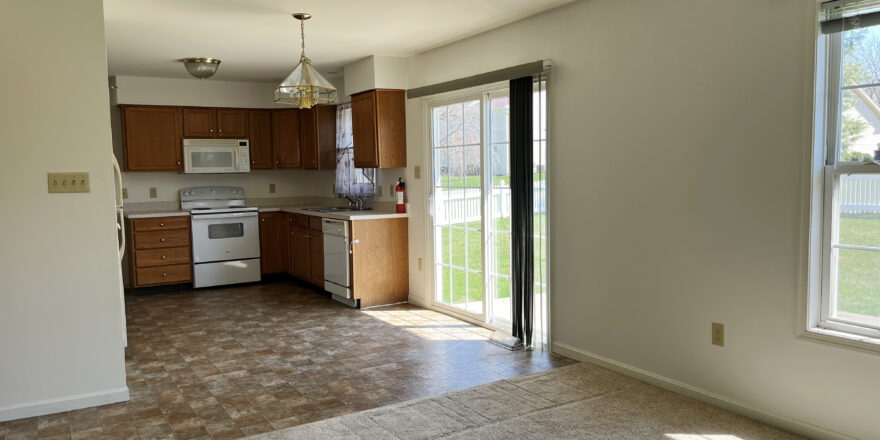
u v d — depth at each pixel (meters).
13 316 3.24
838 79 2.71
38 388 3.30
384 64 5.62
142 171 6.70
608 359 3.86
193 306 5.89
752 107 2.97
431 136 5.49
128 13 3.96
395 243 5.87
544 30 4.15
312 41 4.92
